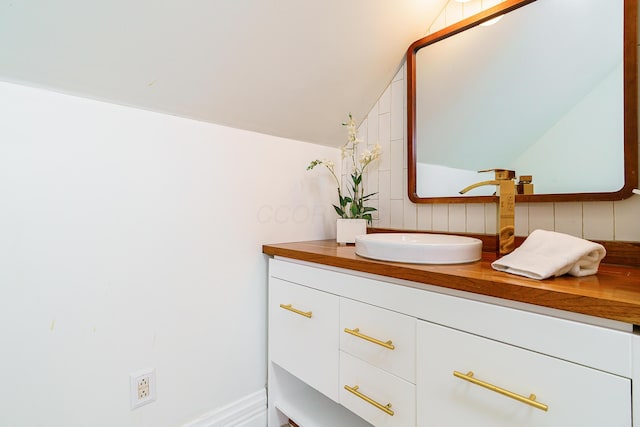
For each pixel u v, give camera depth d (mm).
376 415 863
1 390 773
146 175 988
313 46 1080
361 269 879
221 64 984
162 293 1028
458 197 1175
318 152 1503
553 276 658
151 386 1010
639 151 820
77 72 821
